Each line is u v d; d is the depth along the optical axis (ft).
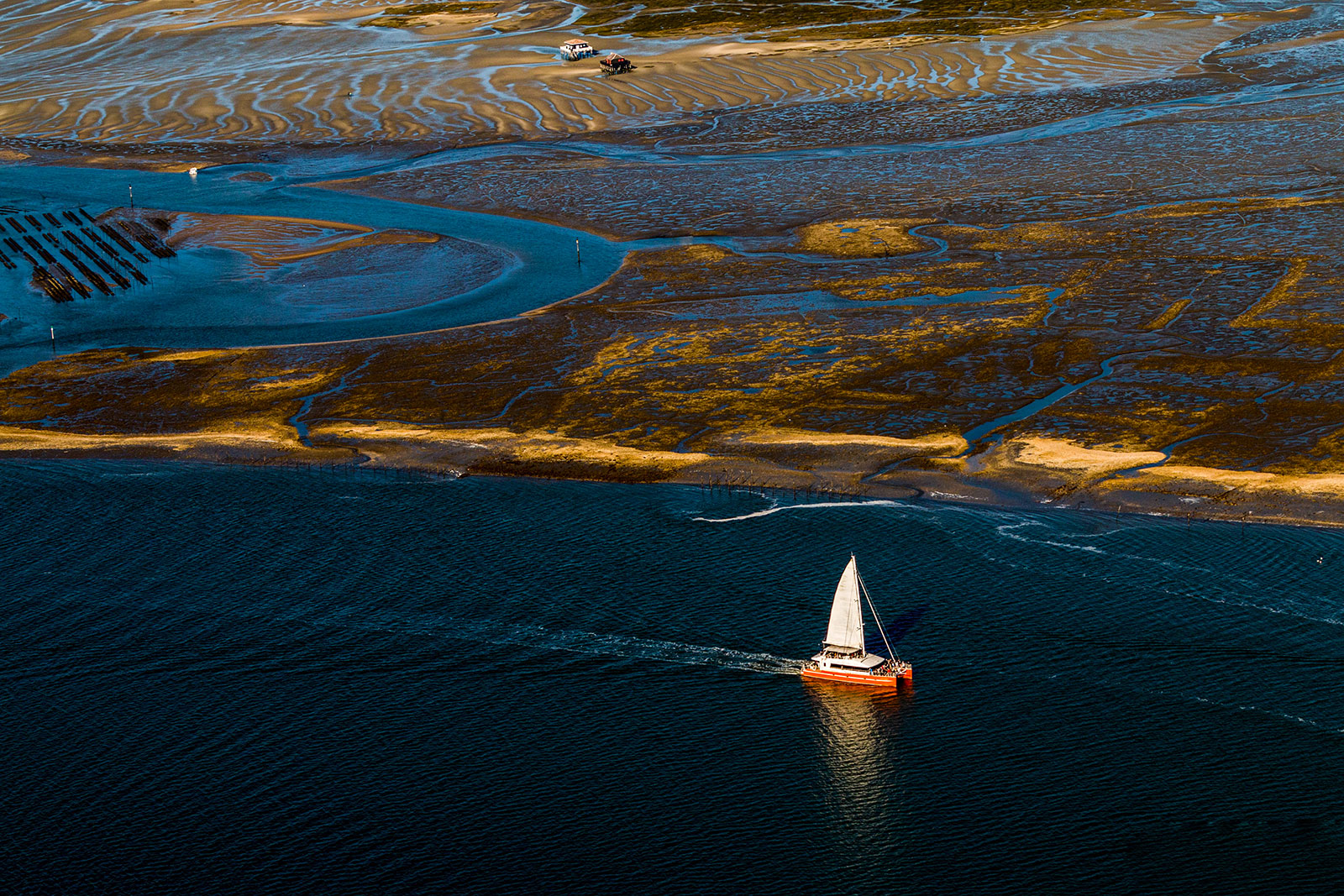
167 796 351.05
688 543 474.49
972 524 479.41
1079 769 348.18
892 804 340.18
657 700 385.70
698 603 433.48
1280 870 311.68
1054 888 310.86
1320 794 334.24
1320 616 406.41
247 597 447.42
